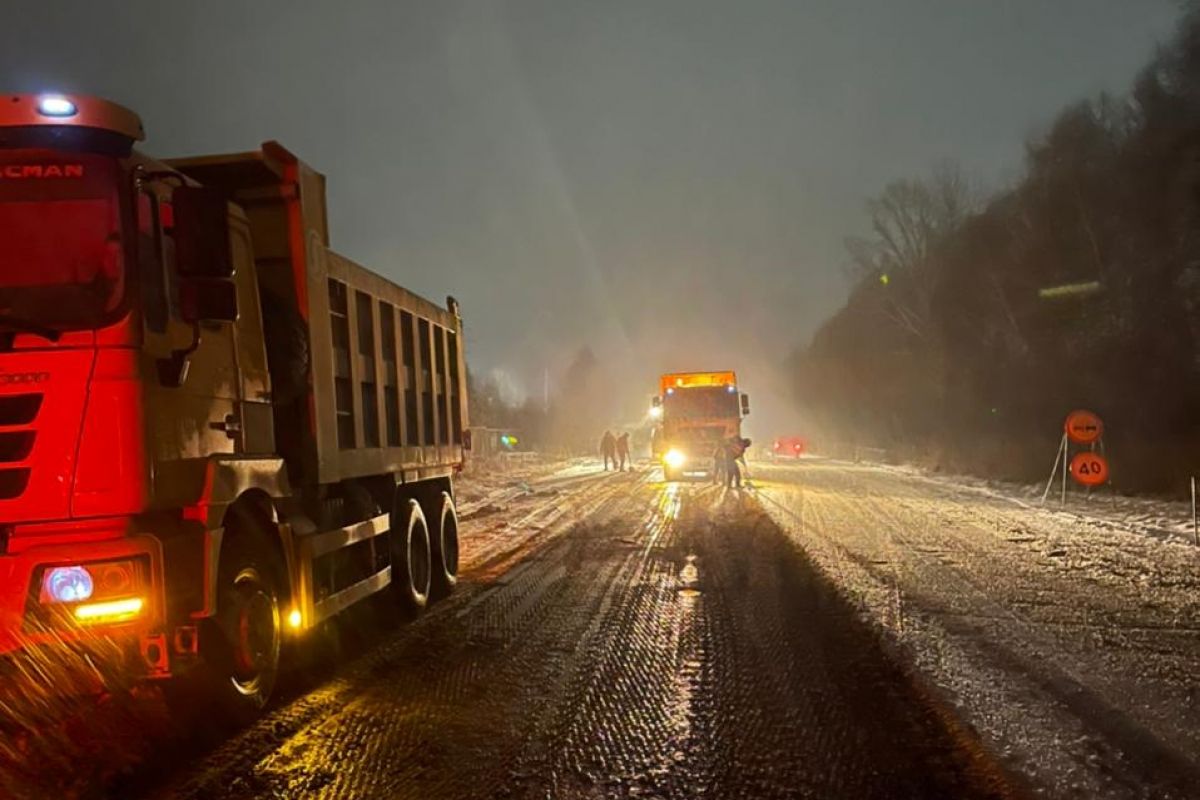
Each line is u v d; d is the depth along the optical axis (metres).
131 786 5.64
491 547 16.94
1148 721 6.70
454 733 6.61
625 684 7.79
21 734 6.30
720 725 6.73
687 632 9.66
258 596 7.14
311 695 7.57
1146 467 26.48
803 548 15.71
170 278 6.42
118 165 6.05
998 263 44.88
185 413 6.45
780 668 8.22
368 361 10.09
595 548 16.39
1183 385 30.02
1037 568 13.42
